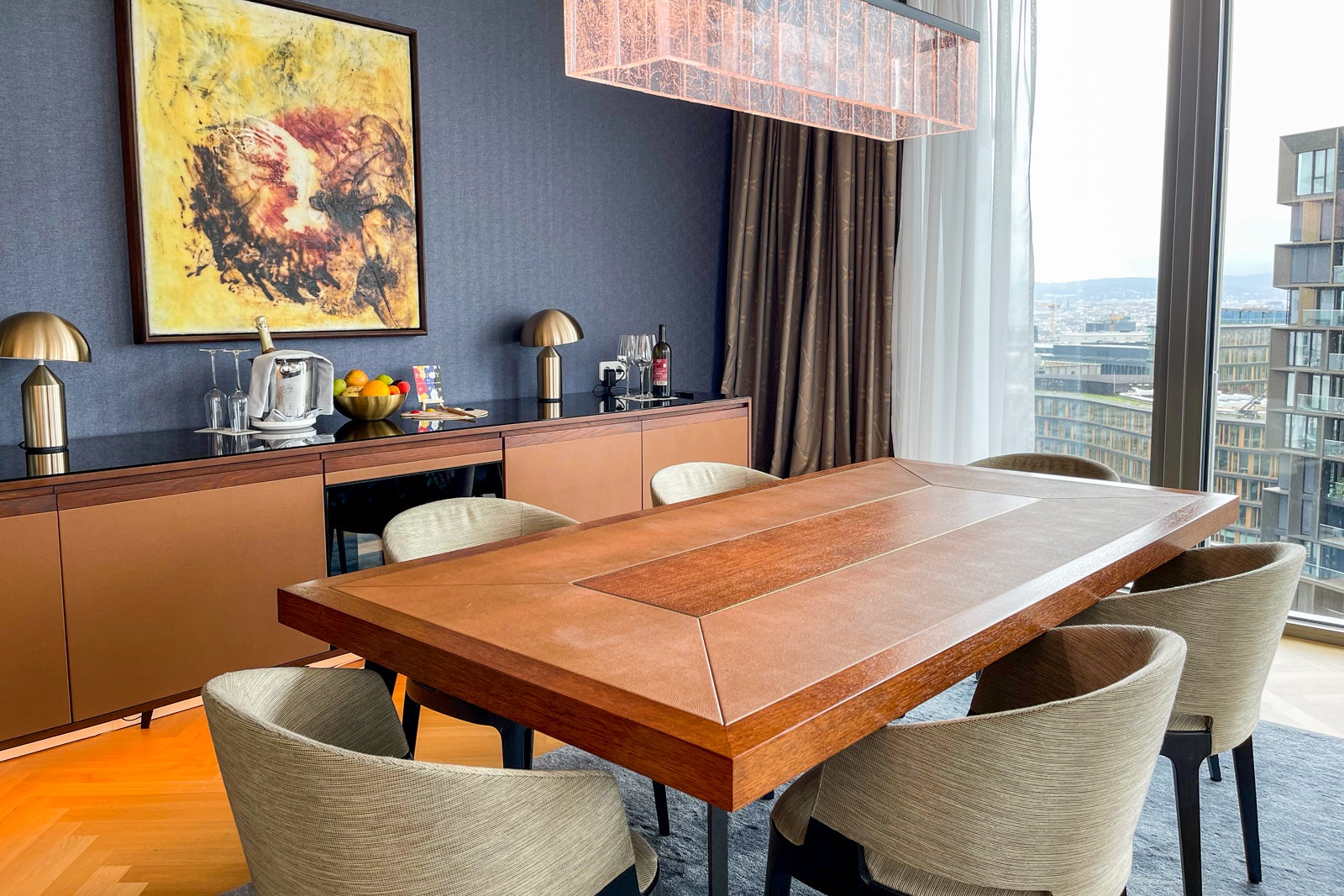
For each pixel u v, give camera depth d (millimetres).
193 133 3279
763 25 2273
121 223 3182
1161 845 2301
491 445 3576
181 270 3289
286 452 2975
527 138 4414
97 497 2605
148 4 3143
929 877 1404
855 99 2539
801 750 1195
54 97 3000
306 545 3070
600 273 4828
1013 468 3301
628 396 4629
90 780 2594
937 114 2820
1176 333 3918
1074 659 1688
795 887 2139
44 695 2549
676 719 1203
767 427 5391
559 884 1219
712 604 1688
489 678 1391
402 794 1064
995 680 1849
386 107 3822
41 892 2076
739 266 5289
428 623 1587
